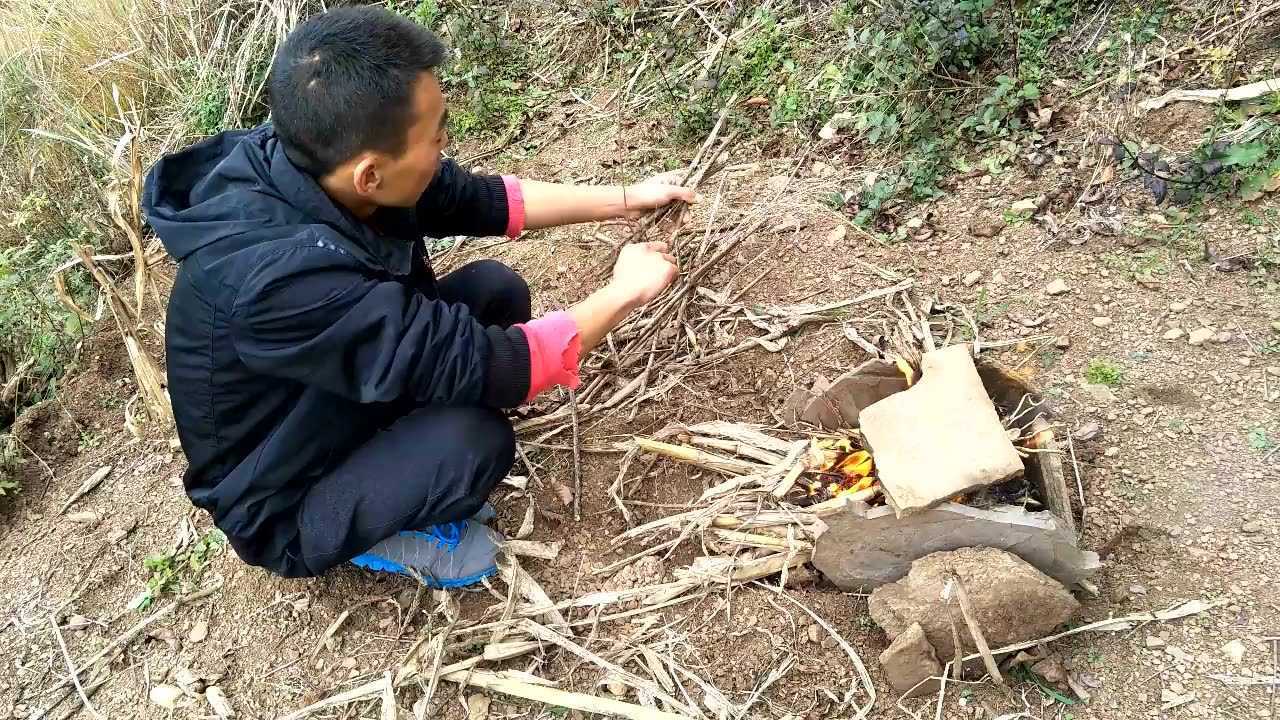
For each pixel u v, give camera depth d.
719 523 2.33
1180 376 2.38
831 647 2.12
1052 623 1.95
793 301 2.84
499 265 2.64
